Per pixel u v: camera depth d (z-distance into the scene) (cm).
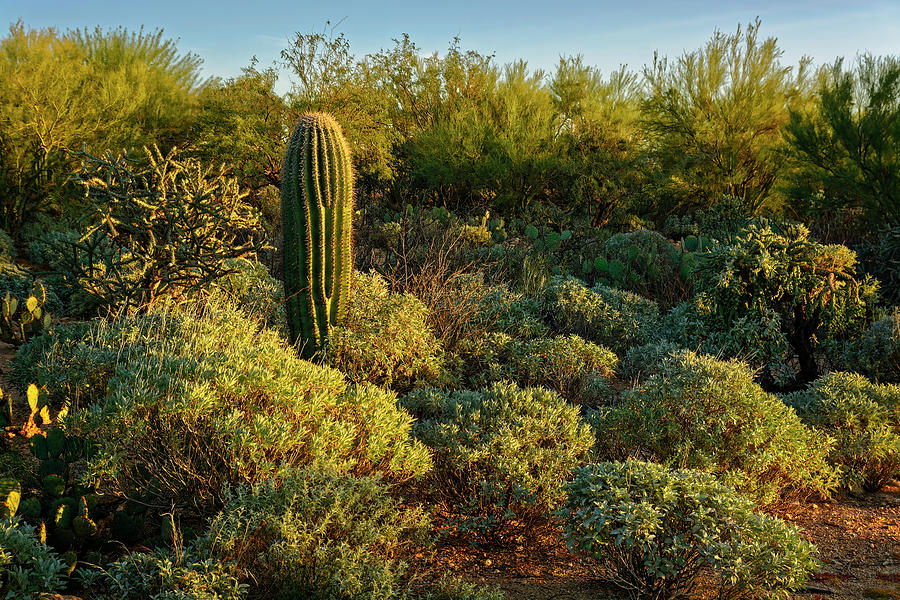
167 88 1582
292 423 332
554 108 1802
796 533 285
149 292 562
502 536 365
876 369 614
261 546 280
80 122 1248
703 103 1708
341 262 546
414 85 1989
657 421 424
